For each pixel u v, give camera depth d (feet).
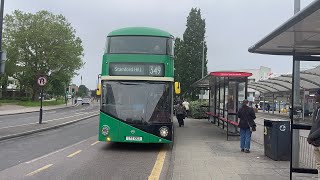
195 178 30.42
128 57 47.91
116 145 54.03
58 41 247.91
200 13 161.58
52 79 255.50
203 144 53.47
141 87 47.50
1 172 32.96
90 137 65.00
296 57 29.19
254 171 33.47
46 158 41.37
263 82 133.18
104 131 46.91
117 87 47.60
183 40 162.09
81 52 261.24
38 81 88.63
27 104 226.99
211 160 39.50
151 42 48.47
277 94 175.73
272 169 34.53
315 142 25.29
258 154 43.98
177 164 37.06
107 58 48.11
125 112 47.03
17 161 39.06
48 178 30.66
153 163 39.22
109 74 47.80
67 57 250.16
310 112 30.40
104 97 47.55
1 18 71.46
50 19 254.47
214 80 80.12
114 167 36.50
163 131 46.73
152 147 52.21
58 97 378.12
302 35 27.78
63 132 74.28
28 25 248.11
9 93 283.59
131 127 46.70
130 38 48.57
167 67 47.96
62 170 34.37
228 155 43.09
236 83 63.00
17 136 63.93
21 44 240.32
